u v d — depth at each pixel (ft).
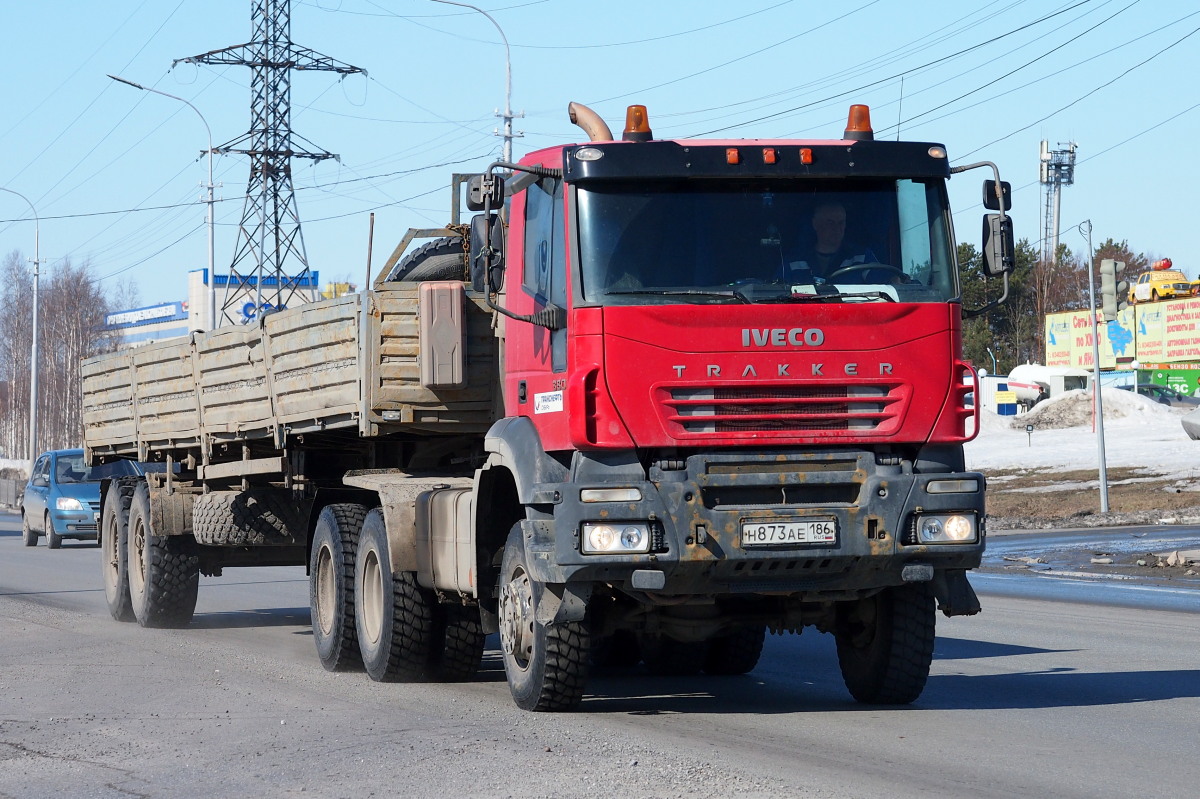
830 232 39.22
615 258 38.14
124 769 33.71
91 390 81.71
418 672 49.73
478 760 33.63
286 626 71.87
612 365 37.27
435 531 46.55
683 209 38.81
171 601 69.21
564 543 37.01
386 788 30.81
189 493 68.80
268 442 61.05
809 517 37.29
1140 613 71.20
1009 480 192.95
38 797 30.96
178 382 68.49
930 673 50.39
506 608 42.37
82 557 128.67
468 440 51.83
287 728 38.83
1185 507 150.00
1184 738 36.65
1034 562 104.58
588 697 46.03
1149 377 320.09
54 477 145.28
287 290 212.23
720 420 37.42
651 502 36.78
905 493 37.76
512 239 43.68
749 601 42.16
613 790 30.04
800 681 50.52
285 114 214.90
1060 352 375.04
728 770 32.14
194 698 44.96
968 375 39.50
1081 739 36.52
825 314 37.91
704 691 47.73
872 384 38.22
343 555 52.11
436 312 48.24
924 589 41.60
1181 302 324.80
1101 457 149.18
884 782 30.94
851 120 41.52
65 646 60.75
